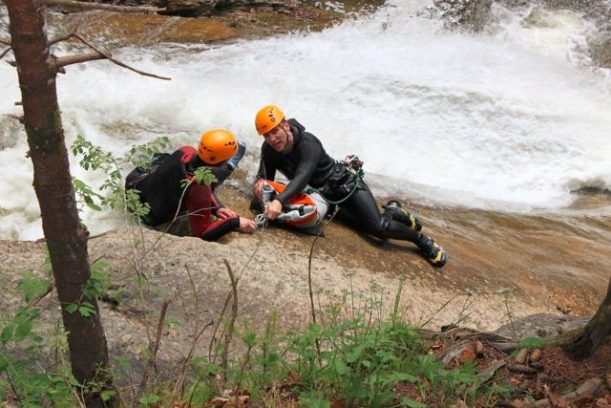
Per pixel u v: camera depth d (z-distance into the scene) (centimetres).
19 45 216
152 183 522
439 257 579
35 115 226
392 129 885
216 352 331
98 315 275
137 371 350
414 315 491
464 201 772
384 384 312
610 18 1260
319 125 864
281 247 530
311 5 1252
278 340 361
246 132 794
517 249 664
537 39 1200
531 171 876
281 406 316
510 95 952
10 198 624
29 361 297
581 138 916
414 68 999
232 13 1177
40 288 268
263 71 949
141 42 1009
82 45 960
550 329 420
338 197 578
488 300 554
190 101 830
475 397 319
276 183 571
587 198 849
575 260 661
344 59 1013
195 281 446
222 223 515
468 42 1145
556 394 315
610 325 322
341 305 413
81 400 282
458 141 891
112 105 784
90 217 576
